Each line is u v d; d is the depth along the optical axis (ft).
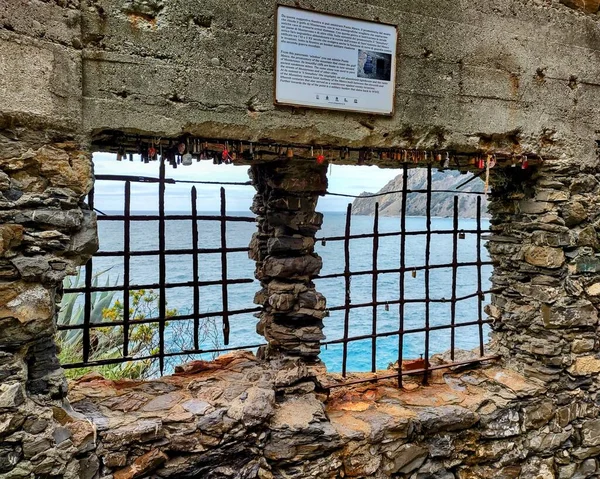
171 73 7.84
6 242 6.75
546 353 11.37
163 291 9.35
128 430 7.86
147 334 15.39
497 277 12.60
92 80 7.39
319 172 10.36
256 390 9.15
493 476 10.88
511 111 10.67
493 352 12.74
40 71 6.86
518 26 10.59
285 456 8.82
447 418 10.20
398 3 9.32
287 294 10.19
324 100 8.87
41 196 7.00
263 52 8.42
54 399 7.52
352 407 10.26
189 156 8.21
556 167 11.23
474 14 10.07
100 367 14.16
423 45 9.62
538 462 11.40
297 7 8.54
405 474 9.95
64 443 7.34
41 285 7.10
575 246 11.44
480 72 10.25
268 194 10.69
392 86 9.39
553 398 11.51
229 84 8.23
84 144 7.39
